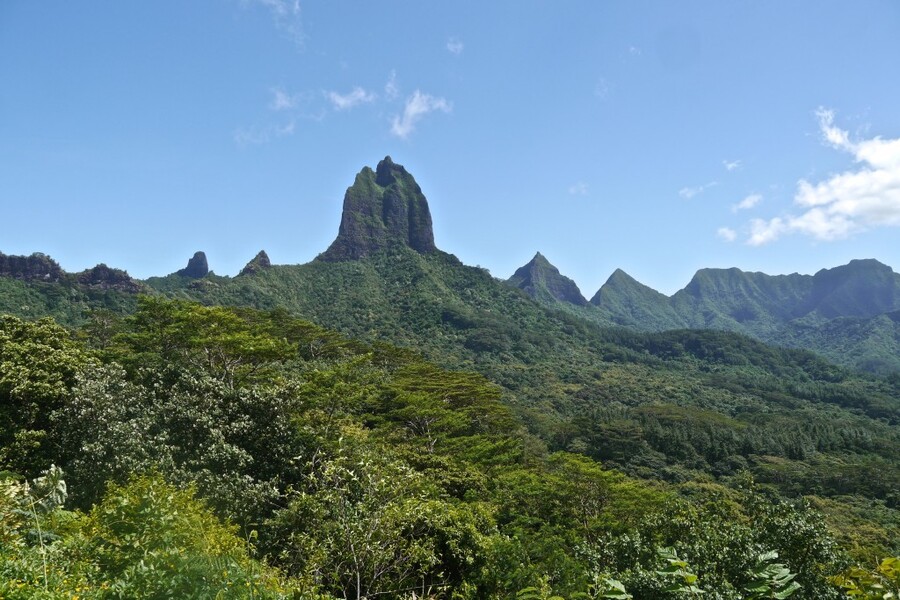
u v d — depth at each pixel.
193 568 5.61
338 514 9.41
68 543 6.62
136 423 15.17
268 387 20.31
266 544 11.77
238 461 15.34
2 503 6.66
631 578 10.16
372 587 9.86
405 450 26.78
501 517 22.53
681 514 17.67
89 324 45.41
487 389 44.38
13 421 15.52
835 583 3.20
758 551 11.70
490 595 13.30
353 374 33.69
